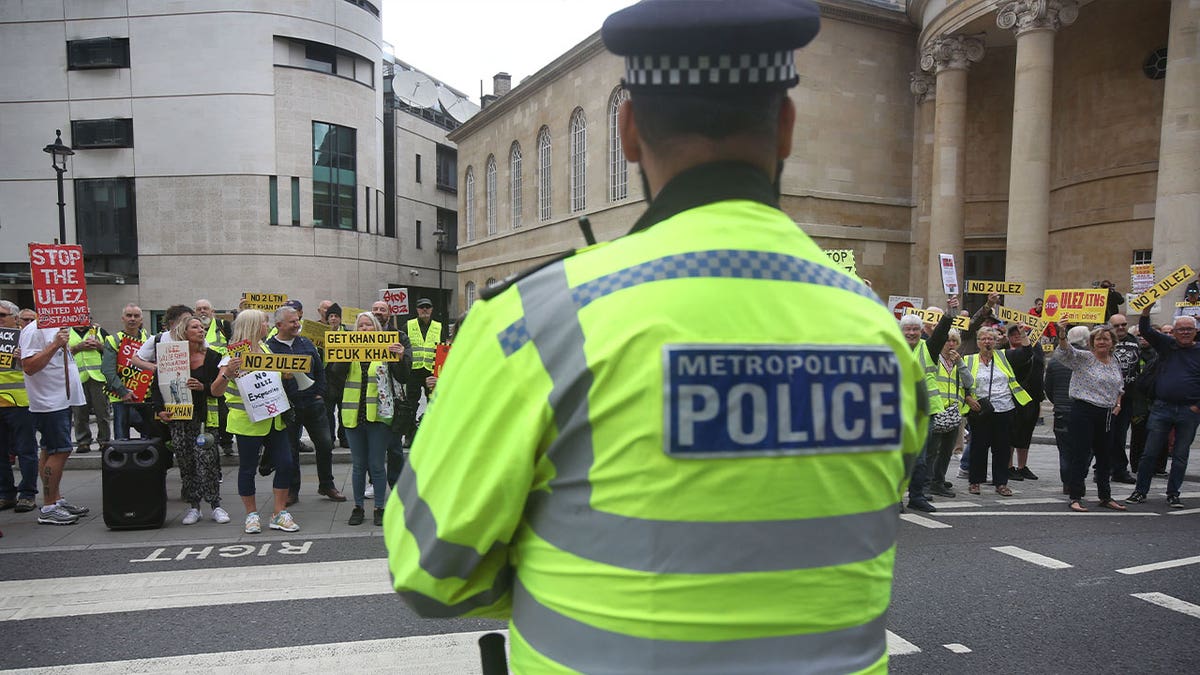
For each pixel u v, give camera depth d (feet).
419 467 3.56
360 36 111.65
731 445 3.00
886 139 72.28
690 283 3.11
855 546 3.26
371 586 16.47
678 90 3.33
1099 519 23.49
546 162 92.68
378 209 118.01
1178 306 38.58
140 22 102.73
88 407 33.71
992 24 61.67
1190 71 48.34
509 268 100.53
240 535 20.95
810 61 69.00
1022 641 13.74
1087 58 65.16
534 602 3.36
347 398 22.06
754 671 3.02
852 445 3.24
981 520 23.29
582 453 3.13
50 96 104.06
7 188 104.53
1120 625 14.51
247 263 103.71
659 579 2.99
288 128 104.68
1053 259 68.54
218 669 12.42
